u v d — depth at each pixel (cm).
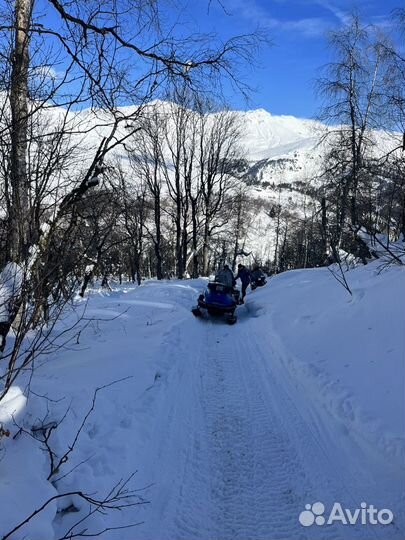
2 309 448
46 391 492
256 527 384
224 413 600
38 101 429
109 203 514
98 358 681
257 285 2033
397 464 434
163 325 982
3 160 412
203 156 3056
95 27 509
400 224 1223
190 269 4078
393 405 513
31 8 454
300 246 5200
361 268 1162
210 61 589
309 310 983
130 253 2789
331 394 582
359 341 697
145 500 405
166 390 637
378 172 1273
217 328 1123
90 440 442
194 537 371
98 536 344
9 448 374
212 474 459
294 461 480
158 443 504
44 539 300
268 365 790
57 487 368
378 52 1855
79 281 494
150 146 2641
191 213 3228
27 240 439
